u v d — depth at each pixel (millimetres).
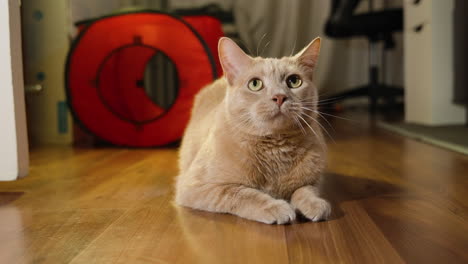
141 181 1518
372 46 3918
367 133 2750
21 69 1264
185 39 2244
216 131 1161
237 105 1114
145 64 2717
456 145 2008
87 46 2352
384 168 1654
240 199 1046
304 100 1138
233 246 859
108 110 2391
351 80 4758
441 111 2834
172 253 831
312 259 786
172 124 2316
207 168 1142
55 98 2598
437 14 2730
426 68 2848
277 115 1057
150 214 1104
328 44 4527
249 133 1085
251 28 4473
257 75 1110
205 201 1101
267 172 1115
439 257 788
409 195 1250
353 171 1613
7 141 1239
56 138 2617
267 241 883
